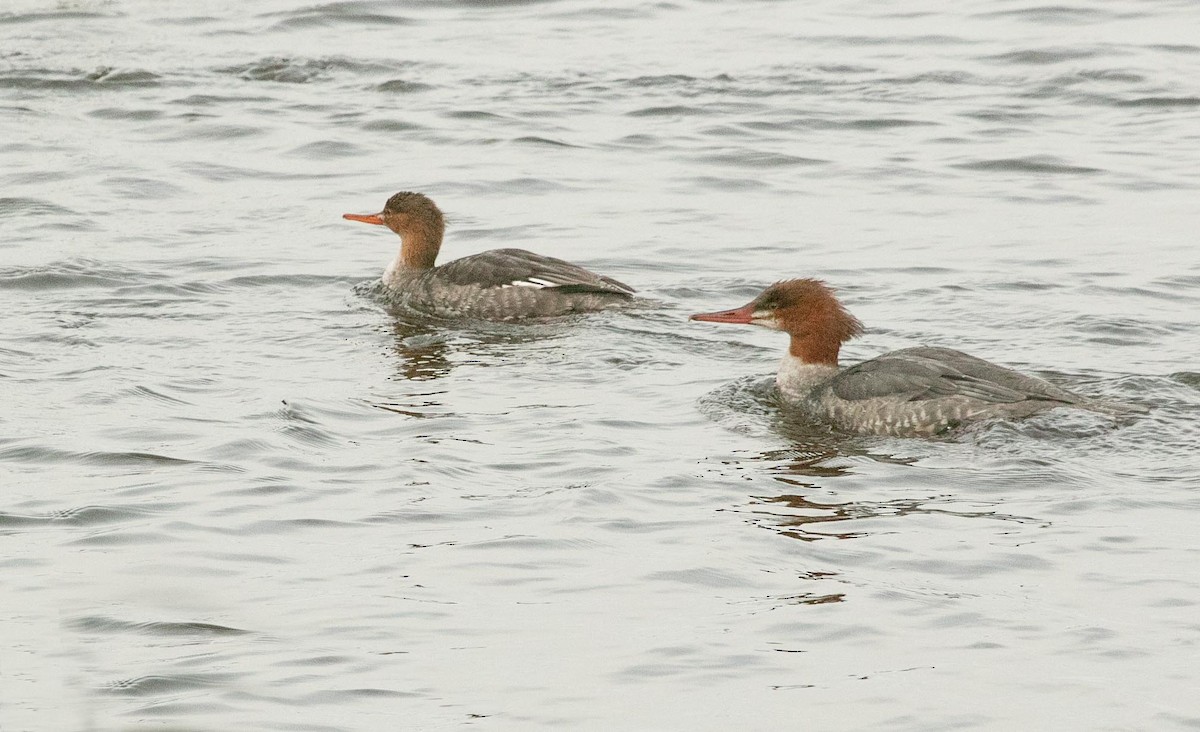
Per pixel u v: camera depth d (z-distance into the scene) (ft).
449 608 36.76
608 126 92.63
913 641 35.27
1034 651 34.73
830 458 47.42
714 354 58.34
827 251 71.82
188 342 58.75
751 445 48.57
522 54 107.76
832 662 34.40
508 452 47.26
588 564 39.22
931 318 62.03
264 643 34.94
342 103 97.14
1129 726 31.71
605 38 111.96
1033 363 55.93
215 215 77.05
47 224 74.08
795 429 50.49
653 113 94.94
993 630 35.68
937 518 42.19
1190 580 37.88
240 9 118.83
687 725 31.78
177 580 37.88
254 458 46.03
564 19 117.29
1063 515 42.19
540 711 32.27
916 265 69.41
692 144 89.40
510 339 60.34
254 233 74.49
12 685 32.89
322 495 43.45
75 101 96.58
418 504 42.91
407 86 100.37
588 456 46.93
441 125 92.73
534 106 96.27
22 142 88.17
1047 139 89.76
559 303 63.72
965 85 100.27
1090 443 47.50
